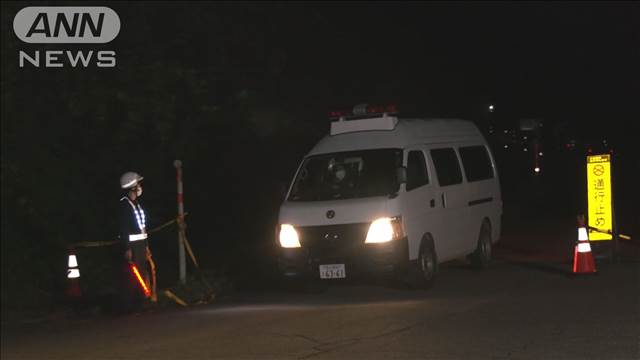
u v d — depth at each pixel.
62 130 22.20
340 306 16.25
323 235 17.25
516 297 15.95
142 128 21.12
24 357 12.84
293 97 30.41
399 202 17.08
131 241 16.97
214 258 25.72
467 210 19.69
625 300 14.87
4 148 20.75
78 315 17.92
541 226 31.08
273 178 29.34
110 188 23.73
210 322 15.15
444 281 18.95
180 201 19.56
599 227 20.92
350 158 18.08
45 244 22.16
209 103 22.95
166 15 22.23
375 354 11.60
